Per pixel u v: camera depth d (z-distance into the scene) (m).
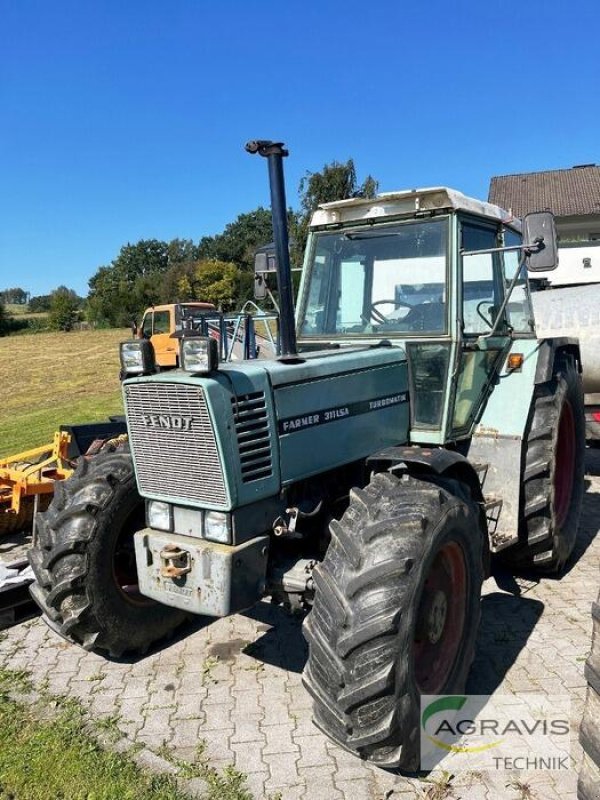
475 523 3.21
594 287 6.95
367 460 3.28
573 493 4.95
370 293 4.09
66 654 3.98
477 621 3.28
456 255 3.77
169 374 3.08
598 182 29.75
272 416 3.12
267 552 3.13
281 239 3.37
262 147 3.32
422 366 3.83
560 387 4.48
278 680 3.61
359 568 2.71
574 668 3.60
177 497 3.15
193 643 4.05
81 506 3.62
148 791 2.77
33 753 3.03
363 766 2.90
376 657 2.58
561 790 2.74
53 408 15.16
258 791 2.77
